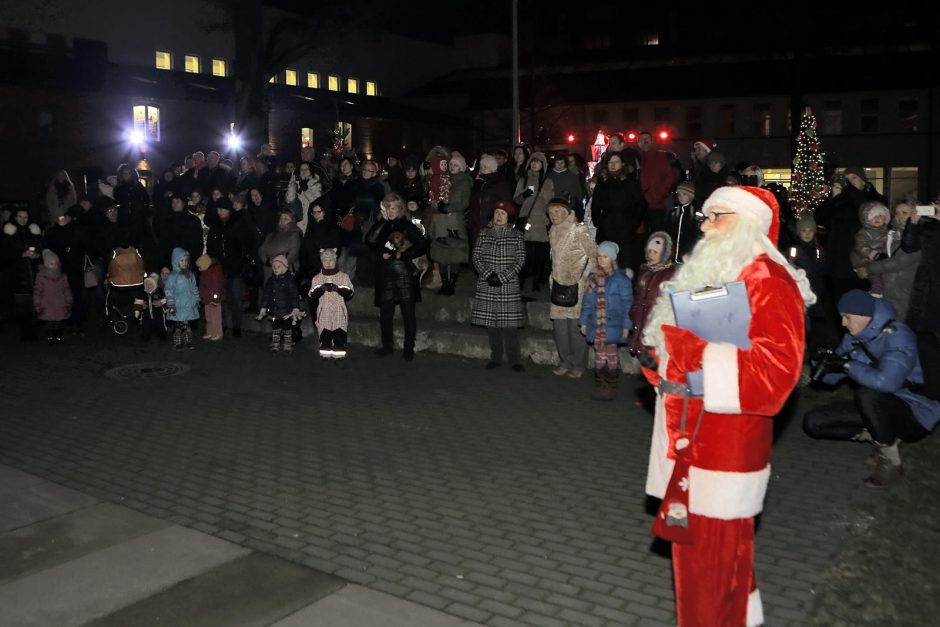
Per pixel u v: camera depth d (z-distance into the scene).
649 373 3.71
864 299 6.28
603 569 5.08
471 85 53.38
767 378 3.20
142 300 12.87
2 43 32.31
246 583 4.92
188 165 17.39
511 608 4.60
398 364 11.05
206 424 8.45
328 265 11.33
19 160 30.88
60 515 6.07
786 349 3.19
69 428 8.38
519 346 10.63
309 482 6.71
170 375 10.65
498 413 8.64
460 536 5.60
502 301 10.30
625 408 8.73
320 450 7.54
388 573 5.05
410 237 11.16
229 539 5.62
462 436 7.88
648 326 3.57
